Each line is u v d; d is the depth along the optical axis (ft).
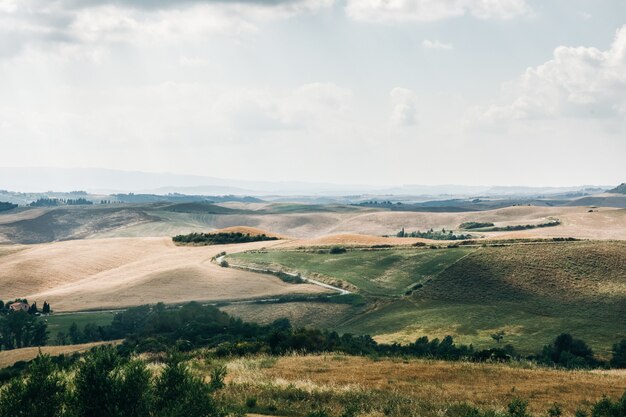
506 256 460.96
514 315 351.87
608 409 73.05
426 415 75.05
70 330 346.95
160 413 51.75
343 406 78.84
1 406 49.16
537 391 96.02
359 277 458.91
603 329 318.24
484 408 78.28
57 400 50.52
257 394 82.38
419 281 437.99
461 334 319.27
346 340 203.41
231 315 370.12
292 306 390.63
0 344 341.41
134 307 394.32
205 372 104.42
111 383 51.70
